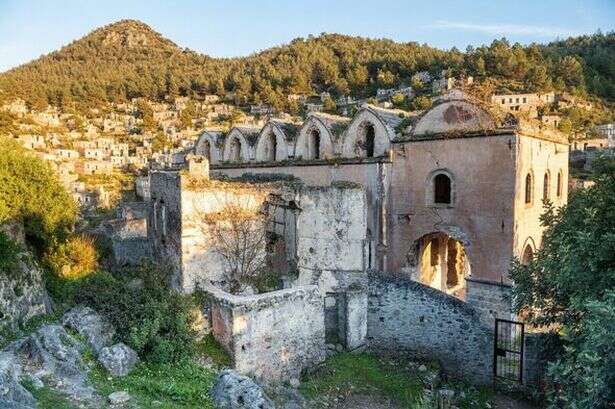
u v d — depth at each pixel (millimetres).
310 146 26922
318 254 20422
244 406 12500
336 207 20125
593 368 9703
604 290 10773
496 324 18406
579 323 12320
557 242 13484
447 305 19016
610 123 83500
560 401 13477
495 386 18203
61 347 13109
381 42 166500
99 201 65750
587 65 110000
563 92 95062
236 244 19844
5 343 14828
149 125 133250
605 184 12891
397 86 109438
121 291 15992
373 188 23359
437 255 26531
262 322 16609
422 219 22125
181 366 14680
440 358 19219
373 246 23500
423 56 122688
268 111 121188
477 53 110625
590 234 11617
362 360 19062
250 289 19297
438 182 21875
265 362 16703
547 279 13633
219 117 132000
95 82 165375
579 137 76375
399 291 19828
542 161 21812
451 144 21078
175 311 15758
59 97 147000
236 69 171250
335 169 24953
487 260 20203
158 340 14609
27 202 22547
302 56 154250
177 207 19109
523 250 20406
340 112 96188
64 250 24328
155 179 22672
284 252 21516
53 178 24625
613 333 9367
